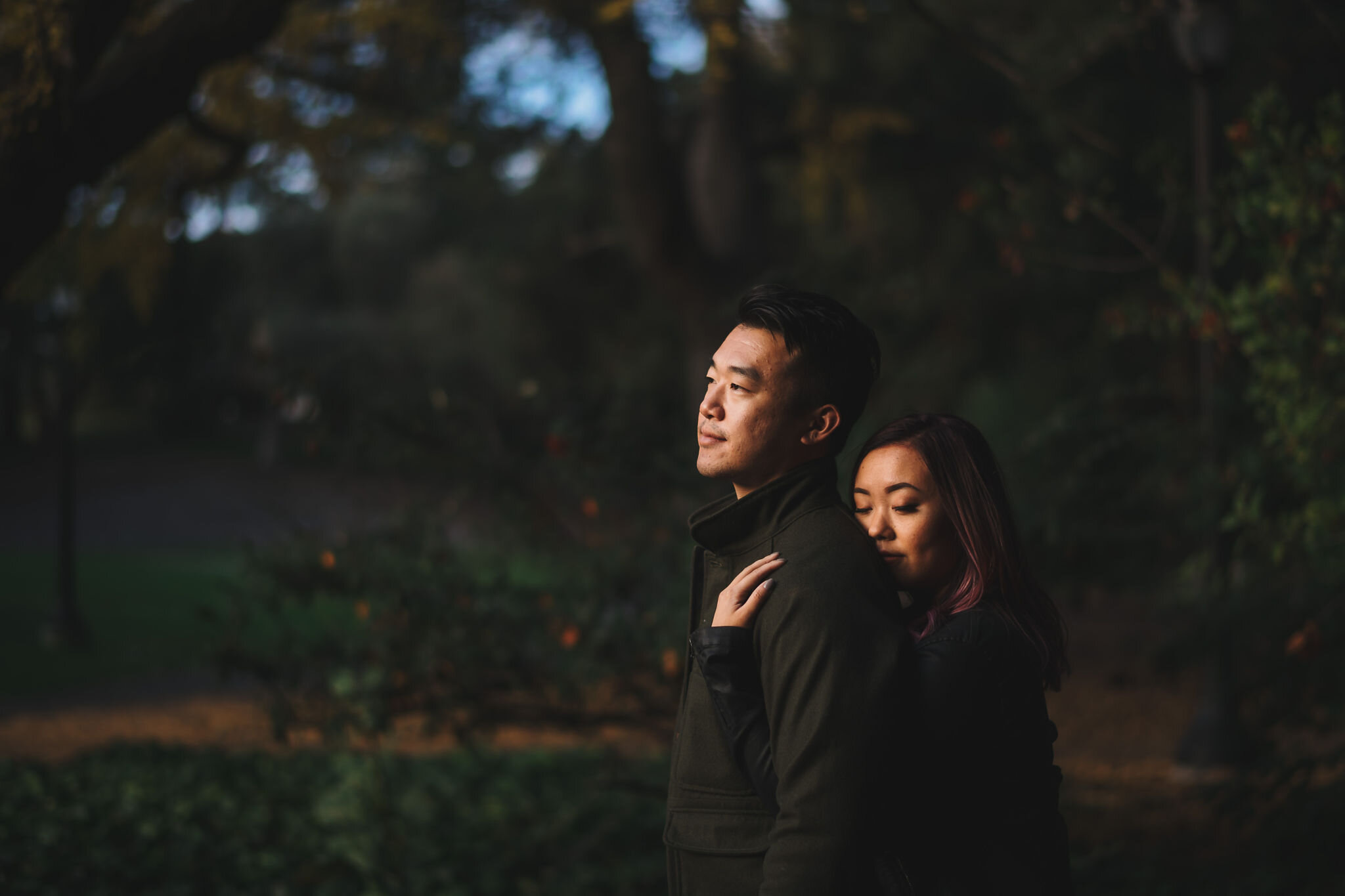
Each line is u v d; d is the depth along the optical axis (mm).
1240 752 6441
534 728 4703
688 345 12711
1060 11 10625
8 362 12016
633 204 12078
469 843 5219
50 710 9805
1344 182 3760
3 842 4758
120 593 15664
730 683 1658
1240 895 4152
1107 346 11219
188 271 11500
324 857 4871
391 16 9555
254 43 4258
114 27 3959
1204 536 5277
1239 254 6211
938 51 12391
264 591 4625
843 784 1513
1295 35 6934
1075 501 5566
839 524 1711
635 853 5191
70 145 4008
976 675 1638
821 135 12602
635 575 4496
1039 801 1691
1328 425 3865
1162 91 9375
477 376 5215
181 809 5461
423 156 15812
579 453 4570
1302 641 3926
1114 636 10352
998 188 5961
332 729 4559
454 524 4816
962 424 1861
